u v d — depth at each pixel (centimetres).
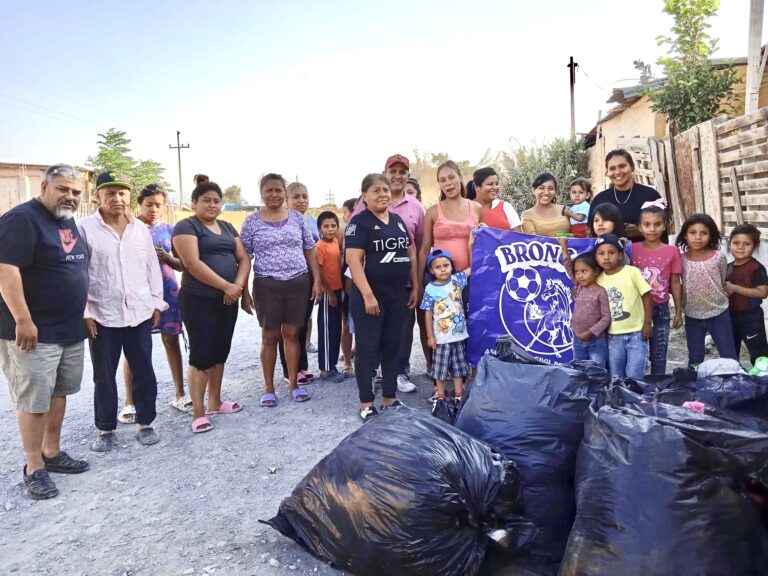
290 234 473
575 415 267
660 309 413
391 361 450
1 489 343
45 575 258
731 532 192
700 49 1048
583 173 1689
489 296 477
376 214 436
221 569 258
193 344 421
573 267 413
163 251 465
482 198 523
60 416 362
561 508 258
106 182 394
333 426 429
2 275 317
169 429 434
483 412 286
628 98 1306
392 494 230
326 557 253
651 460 203
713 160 691
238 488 336
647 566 189
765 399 263
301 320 482
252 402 491
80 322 355
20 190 2261
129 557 270
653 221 407
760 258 607
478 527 239
